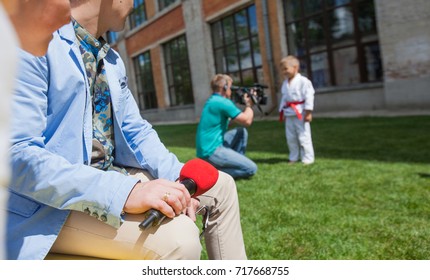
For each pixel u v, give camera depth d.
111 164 1.72
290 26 13.62
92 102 1.60
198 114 18.44
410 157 5.37
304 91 5.55
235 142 5.40
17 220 1.27
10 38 0.35
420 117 9.16
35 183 1.21
